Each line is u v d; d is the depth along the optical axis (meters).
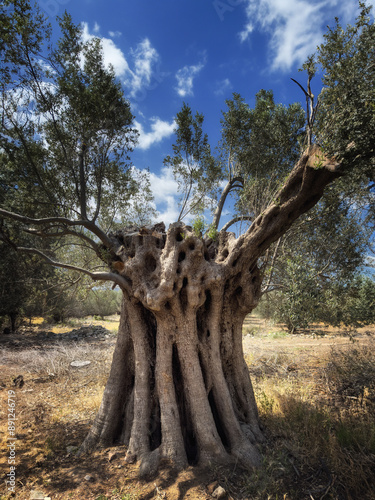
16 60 5.03
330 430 4.55
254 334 15.75
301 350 10.62
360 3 3.77
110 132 5.98
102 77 5.86
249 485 3.45
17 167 5.79
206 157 7.43
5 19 4.56
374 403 5.31
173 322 4.56
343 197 6.31
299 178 4.11
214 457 3.97
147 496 3.44
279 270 7.50
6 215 4.77
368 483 3.44
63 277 7.14
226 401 4.45
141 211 8.66
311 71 4.18
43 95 5.48
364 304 9.38
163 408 4.29
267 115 6.90
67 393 7.59
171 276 4.21
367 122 3.32
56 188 6.09
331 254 7.07
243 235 4.71
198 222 4.46
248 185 6.79
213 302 4.70
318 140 3.95
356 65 3.74
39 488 3.71
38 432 5.40
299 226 6.80
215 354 4.67
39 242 10.73
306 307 6.27
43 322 21.83
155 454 4.04
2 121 5.36
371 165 4.07
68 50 5.59
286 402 5.50
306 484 3.51
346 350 9.01
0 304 15.57
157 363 4.56
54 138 5.95
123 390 5.02
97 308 28.59
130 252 4.95
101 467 4.05
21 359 10.64
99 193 5.76
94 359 10.56
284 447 4.22
